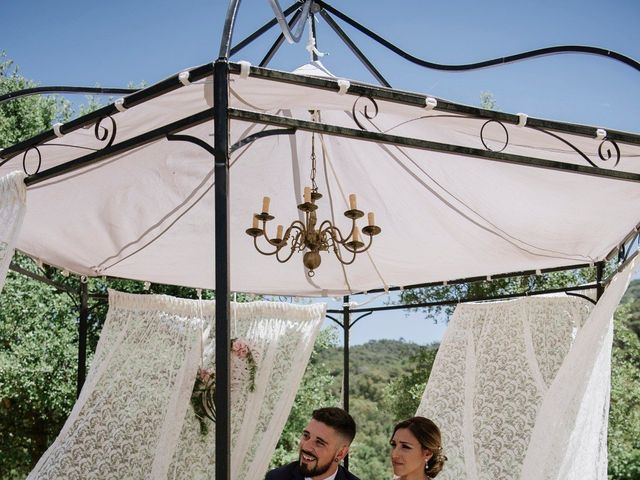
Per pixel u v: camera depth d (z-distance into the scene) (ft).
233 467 18.75
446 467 17.80
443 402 18.48
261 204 16.51
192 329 19.10
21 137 36.19
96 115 9.64
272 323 19.90
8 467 32.68
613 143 10.35
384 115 12.57
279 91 9.59
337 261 19.26
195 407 18.74
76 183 13.71
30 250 16.47
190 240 17.39
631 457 35.45
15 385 29.73
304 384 38.11
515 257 17.87
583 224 15.38
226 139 8.34
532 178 13.74
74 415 17.25
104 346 18.07
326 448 10.72
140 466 17.63
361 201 16.72
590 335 13.79
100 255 17.43
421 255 18.62
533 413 16.92
